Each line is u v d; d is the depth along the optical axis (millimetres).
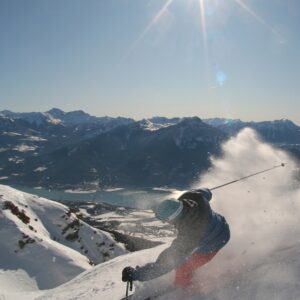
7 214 52281
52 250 45312
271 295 4879
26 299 18875
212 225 5812
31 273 40281
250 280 5570
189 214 5691
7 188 66500
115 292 8430
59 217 63875
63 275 41250
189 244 5680
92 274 13219
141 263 12359
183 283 5949
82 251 59188
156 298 6016
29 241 45938
